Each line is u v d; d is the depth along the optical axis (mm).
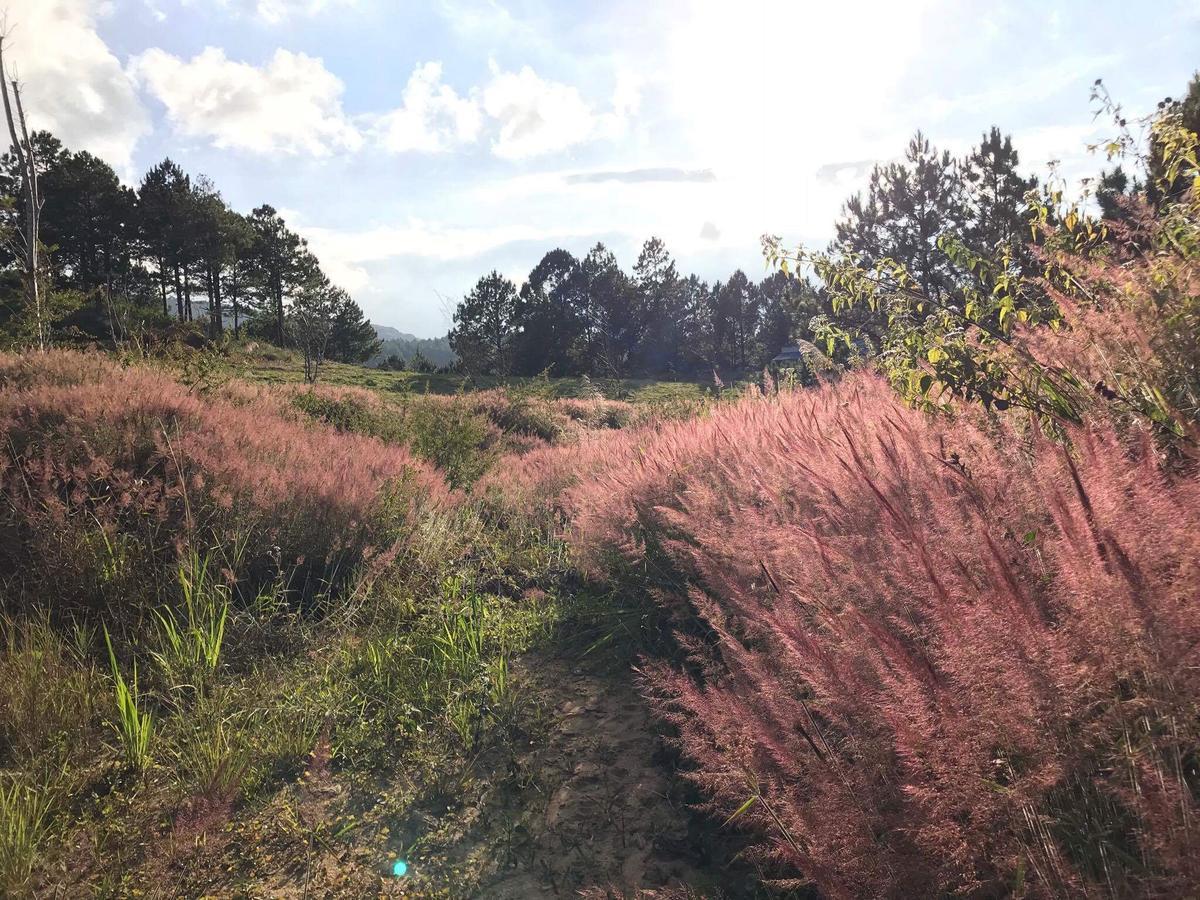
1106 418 2082
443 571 5434
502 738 3338
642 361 71812
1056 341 2516
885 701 1594
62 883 2434
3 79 12188
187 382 8352
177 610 4207
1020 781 1338
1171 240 2641
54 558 4215
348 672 3967
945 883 1468
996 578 1414
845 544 2135
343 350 64188
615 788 2922
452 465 9625
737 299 75125
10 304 12531
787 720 1832
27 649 3592
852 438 2838
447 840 2713
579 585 5270
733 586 2590
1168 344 2180
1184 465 1588
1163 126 2990
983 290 3521
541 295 69625
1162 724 1249
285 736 3289
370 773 3139
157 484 4773
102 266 53281
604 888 2365
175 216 52500
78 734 3223
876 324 4234
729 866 2398
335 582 5141
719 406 6984
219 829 2709
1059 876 1337
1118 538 1296
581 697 3693
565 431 15219
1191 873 1128
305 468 5980
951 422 2512
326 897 2451
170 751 3172
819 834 1614
